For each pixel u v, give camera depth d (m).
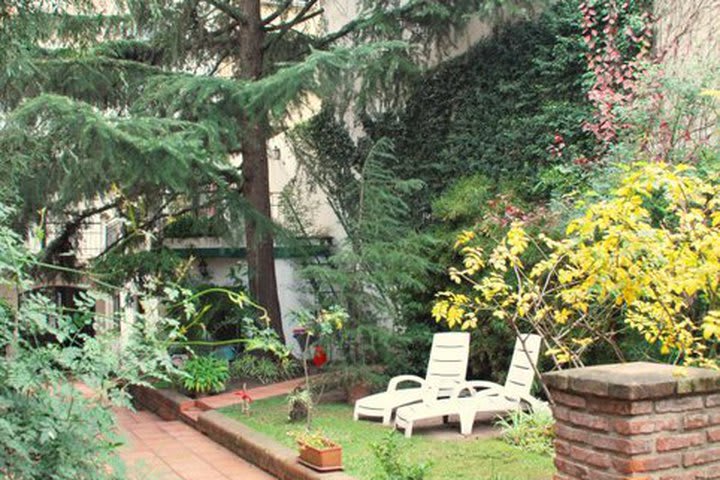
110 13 11.38
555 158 9.82
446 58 12.20
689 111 7.73
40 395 2.84
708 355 5.18
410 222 12.22
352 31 12.49
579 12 9.89
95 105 12.16
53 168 9.64
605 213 4.33
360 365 9.79
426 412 7.46
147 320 3.26
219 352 13.52
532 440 6.79
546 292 5.69
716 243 4.23
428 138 12.30
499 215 9.66
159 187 11.63
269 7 14.57
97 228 15.09
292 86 10.09
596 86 8.67
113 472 3.10
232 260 16.03
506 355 9.30
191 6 12.50
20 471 2.68
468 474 5.91
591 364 7.59
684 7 8.66
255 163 13.11
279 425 8.48
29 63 5.52
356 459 6.54
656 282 4.41
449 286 9.98
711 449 3.66
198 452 8.22
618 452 3.57
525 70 10.91
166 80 10.93
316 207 15.05
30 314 2.87
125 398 2.97
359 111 13.09
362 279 9.71
